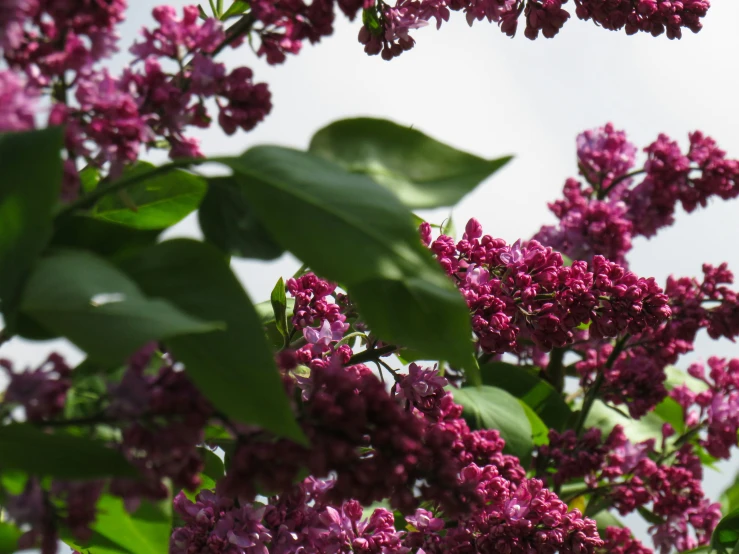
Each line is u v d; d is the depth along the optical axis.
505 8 0.99
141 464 0.72
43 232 0.69
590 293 0.93
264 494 0.81
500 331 0.91
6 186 0.69
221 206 0.74
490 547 0.93
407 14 0.94
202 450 0.87
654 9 1.05
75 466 0.71
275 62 0.79
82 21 0.73
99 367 0.74
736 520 1.11
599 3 1.04
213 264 0.72
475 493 0.75
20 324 0.70
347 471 0.72
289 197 0.72
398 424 0.73
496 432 1.00
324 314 0.97
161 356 0.77
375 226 0.71
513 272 0.94
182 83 0.77
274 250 0.74
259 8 0.77
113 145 0.73
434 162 0.75
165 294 0.71
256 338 0.71
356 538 0.91
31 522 0.72
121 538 0.84
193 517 0.86
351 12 0.79
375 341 0.94
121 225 0.74
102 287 0.68
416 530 0.97
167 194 0.81
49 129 0.69
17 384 0.70
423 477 0.75
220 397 0.70
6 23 0.71
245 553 0.85
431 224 1.04
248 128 0.77
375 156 0.75
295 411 0.73
